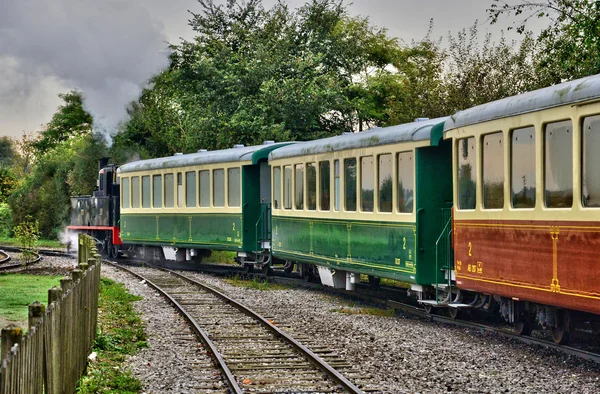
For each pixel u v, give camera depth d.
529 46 21.05
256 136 30.94
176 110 37.22
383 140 14.38
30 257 24.84
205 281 21.19
